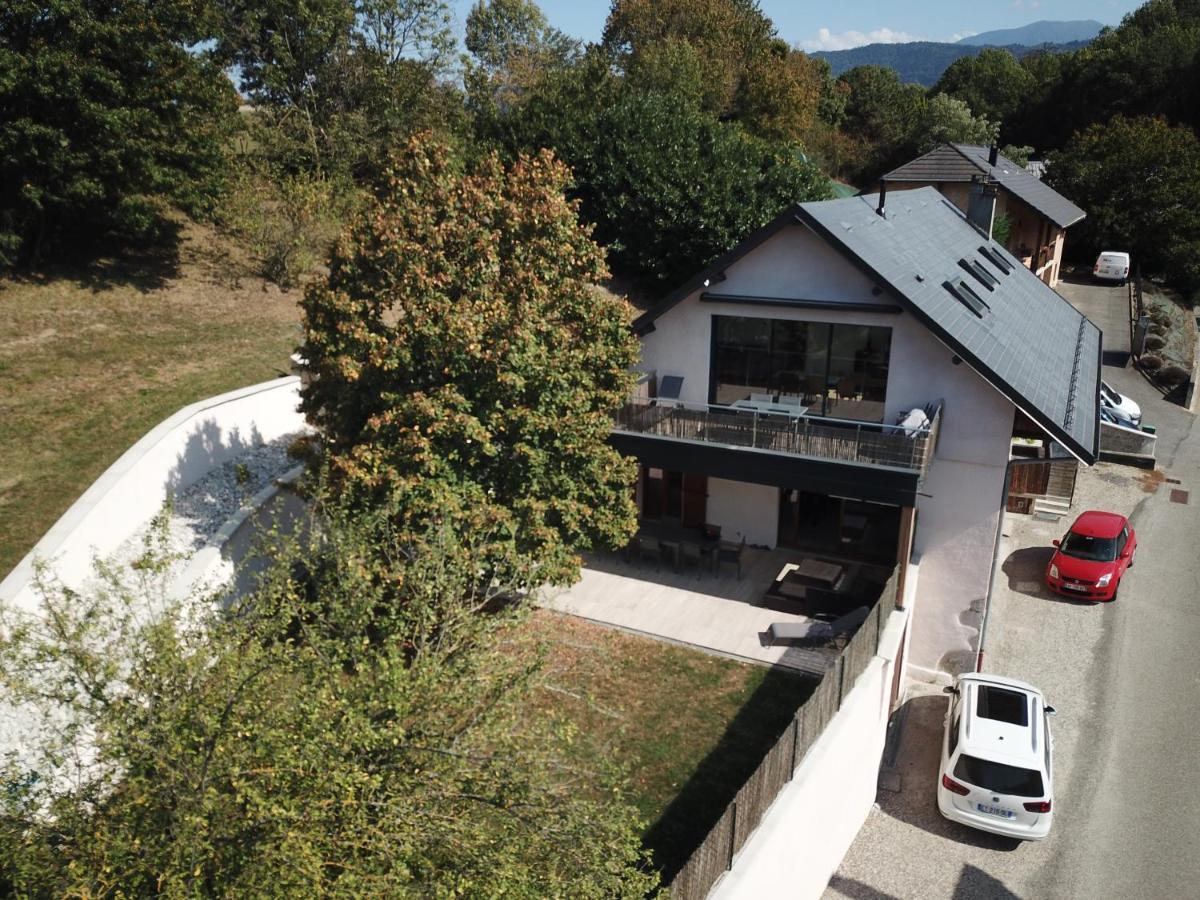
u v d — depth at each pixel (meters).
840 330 16.67
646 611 16.64
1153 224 49.78
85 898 5.78
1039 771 12.63
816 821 11.21
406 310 13.64
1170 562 21.33
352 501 12.87
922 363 16.00
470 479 13.45
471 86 39.84
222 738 6.61
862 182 65.94
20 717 10.38
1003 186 37.28
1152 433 28.39
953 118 64.56
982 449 15.83
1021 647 17.91
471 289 14.24
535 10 57.50
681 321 17.94
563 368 14.17
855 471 15.38
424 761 7.55
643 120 34.16
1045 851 12.88
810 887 11.41
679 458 16.86
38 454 16.69
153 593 13.07
